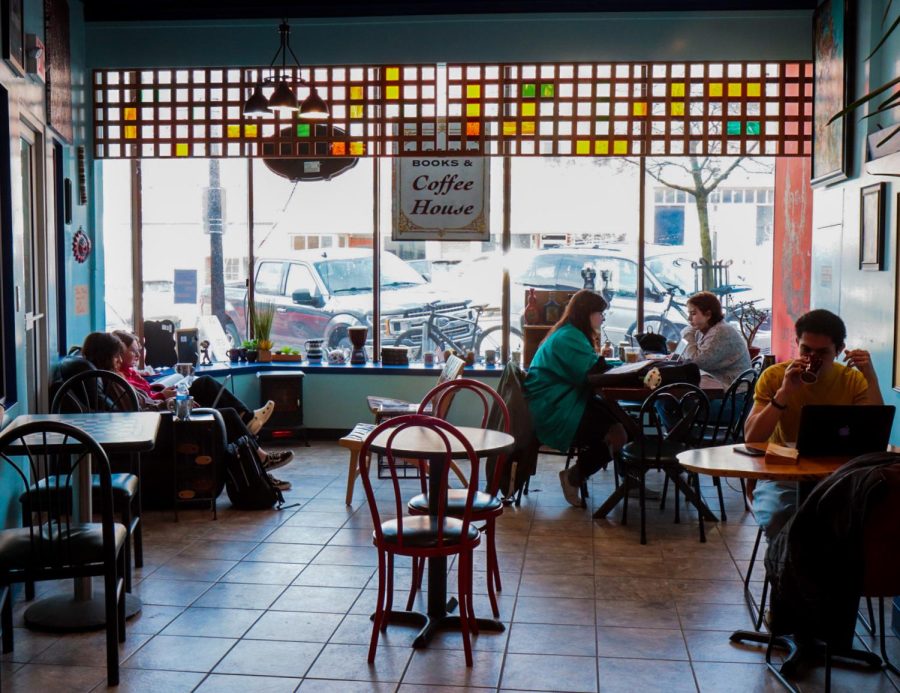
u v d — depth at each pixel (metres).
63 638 4.14
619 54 7.77
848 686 3.67
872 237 6.18
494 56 7.85
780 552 3.62
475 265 8.70
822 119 7.22
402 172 8.59
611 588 4.84
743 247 8.60
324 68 8.06
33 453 3.72
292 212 8.79
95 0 7.80
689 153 7.90
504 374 6.66
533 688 3.67
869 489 3.11
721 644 4.11
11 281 4.87
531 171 8.55
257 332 8.90
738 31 7.67
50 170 6.40
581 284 8.62
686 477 6.53
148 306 8.72
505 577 5.02
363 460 3.94
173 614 4.45
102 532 3.77
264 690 3.64
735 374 7.05
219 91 8.12
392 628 4.30
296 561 5.26
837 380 4.27
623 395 6.64
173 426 6.19
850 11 6.64
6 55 4.79
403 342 8.90
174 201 8.70
